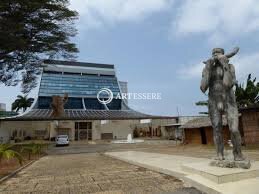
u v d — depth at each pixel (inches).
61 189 267.1
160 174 332.2
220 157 288.7
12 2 807.1
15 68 1018.7
